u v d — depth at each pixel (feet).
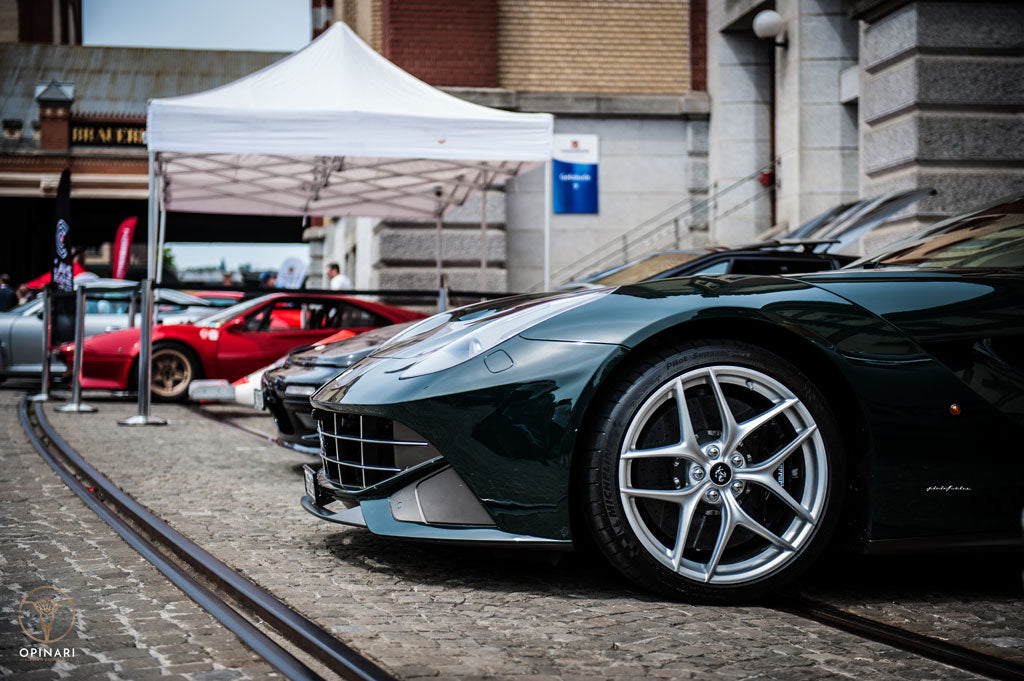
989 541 8.70
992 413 8.67
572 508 8.84
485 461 8.63
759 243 18.33
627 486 8.57
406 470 8.98
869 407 8.56
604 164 45.27
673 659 7.12
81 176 115.55
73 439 21.66
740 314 8.66
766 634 7.79
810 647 7.45
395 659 6.95
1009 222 10.75
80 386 29.04
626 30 46.24
